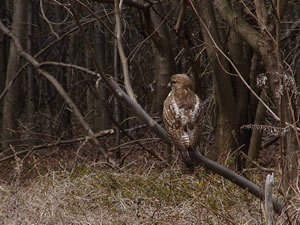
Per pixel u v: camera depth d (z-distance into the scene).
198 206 10.23
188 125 8.72
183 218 10.17
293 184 9.11
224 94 14.84
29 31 23.91
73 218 10.37
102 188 12.14
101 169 15.31
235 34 14.88
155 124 7.89
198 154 8.20
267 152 19.11
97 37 24.69
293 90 8.07
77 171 13.82
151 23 13.55
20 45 18.30
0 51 24.34
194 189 11.60
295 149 9.56
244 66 14.96
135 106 7.89
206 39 14.46
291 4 19.59
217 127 15.26
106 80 7.86
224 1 12.95
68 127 24.52
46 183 12.38
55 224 10.23
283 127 8.18
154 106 19.84
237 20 12.64
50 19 27.14
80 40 27.50
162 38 15.31
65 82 29.39
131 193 11.79
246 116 15.16
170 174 12.13
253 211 10.43
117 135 20.16
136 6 13.16
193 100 9.09
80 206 11.15
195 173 12.41
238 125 15.05
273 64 10.20
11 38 18.73
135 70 26.14
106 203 11.39
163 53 15.44
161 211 10.68
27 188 12.64
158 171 14.13
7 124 19.58
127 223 10.28
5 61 24.58
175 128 8.75
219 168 8.09
